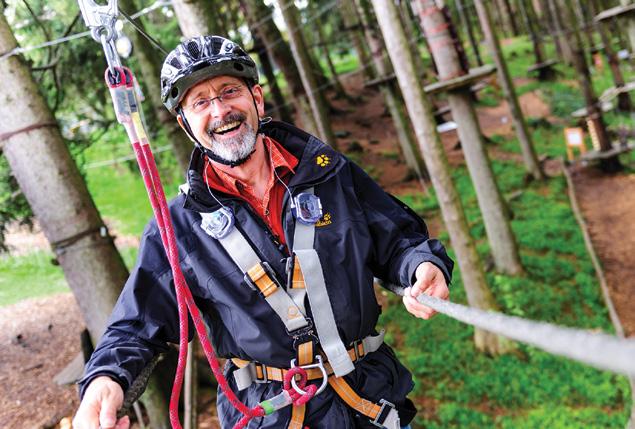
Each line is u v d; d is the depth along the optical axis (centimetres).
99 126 1006
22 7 735
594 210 1391
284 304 182
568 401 779
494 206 1096
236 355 193
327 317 181
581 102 2294
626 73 2484
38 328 971
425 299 158
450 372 848
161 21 1237
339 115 2244
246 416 175
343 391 185
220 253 185
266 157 196
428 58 2909
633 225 1255
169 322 190
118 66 157
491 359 866
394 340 927
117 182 1767
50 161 490
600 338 63
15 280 1197
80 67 920
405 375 203
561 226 1318
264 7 1353
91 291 504
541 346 77
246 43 1723
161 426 600
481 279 867
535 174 1636
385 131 2092
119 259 523
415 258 186
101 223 516
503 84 1628
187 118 190
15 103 480
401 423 201
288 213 188
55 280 1202
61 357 861
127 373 166
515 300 1022
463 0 2909
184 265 187
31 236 1391
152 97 841
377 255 198
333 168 190
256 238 186
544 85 2586
